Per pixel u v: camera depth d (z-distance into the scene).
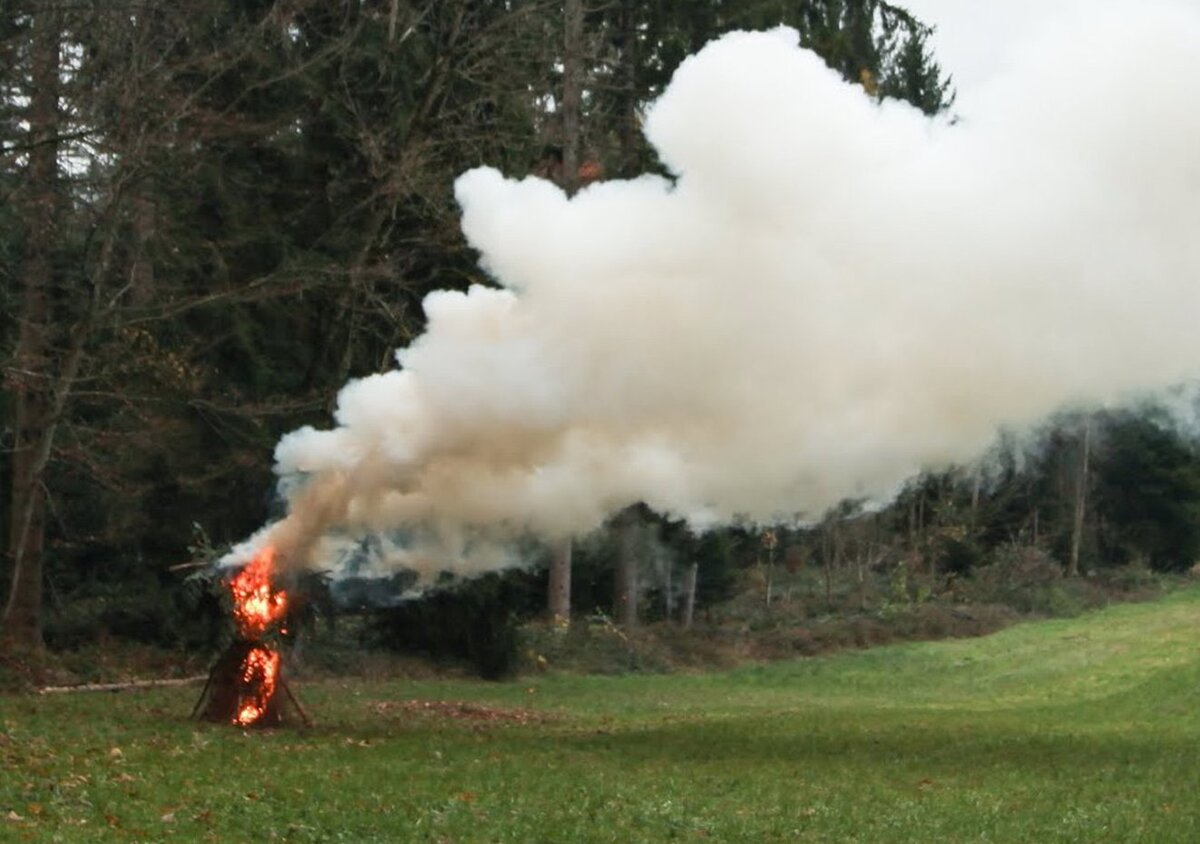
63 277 31.44
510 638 36.69
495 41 34.97
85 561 35.91
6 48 27.20
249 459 31.20
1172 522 54.34
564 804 15.91
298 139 33.59
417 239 32.56
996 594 51.44
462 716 26.91
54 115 28.33
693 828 15.07
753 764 20.66
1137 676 37.19
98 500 34.72
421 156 33.00
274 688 21.86
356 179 33.50
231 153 33.19
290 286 31.55
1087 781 19.72
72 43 29.05
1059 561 55.66
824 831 15.28
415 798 15.62
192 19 30.62
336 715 24.88
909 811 16.67
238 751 18.27
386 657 35.97
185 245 32.31
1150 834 15.60
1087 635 45.25
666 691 36.41
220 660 21.91
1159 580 54.28
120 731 19.77
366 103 34.44
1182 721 29.12
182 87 32.41
